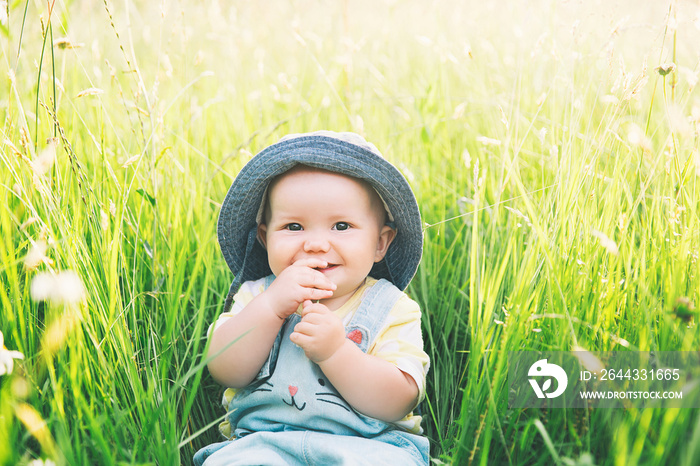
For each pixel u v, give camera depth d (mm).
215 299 2469
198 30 4059
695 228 1911
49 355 1518
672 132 1837
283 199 1792
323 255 1770
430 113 3447
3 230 1946
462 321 2412
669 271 1808
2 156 1864
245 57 4105
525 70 3232
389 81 3930
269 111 3537
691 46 2807
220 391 2232
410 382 1742
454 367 2221
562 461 1493
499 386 1738
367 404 1707
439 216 2949
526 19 2512
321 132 1927
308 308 1698
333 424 1746
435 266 2660
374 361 1715
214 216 2584
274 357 1811
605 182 2338
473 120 3551
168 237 2354
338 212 1771
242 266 2076
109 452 1459
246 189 1878
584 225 1975
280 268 1825
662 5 2980
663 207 2217
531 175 2812
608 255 1958
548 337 1873
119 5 3949
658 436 1508
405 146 3318
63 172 2260
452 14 3975
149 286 2348
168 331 1840
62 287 1351
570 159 2047
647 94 2980
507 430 1673
